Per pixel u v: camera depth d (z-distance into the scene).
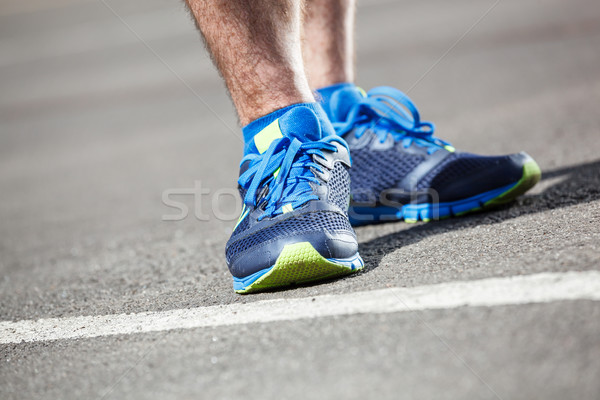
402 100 3.65
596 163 4.32
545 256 2.45
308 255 2.59
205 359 2.15
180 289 3.15
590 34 10.91
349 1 3.63
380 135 3.71
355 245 2.78
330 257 2.64
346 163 3.05
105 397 2.03
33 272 4.20
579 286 2.12
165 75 13.73
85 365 2.29
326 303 2.41
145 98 12.10
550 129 5.88
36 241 5.16
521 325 1.98
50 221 5.82
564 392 1.69
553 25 12.02
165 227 4.93
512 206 3.60
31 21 23.42
